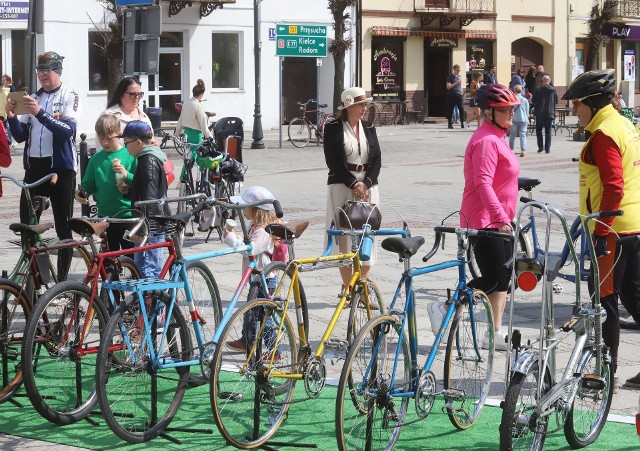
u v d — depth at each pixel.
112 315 6.60
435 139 34.62
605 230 7.50
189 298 7.20
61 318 6.95
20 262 7.55
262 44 40.59
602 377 6.61
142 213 7.54
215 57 40.00
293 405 7.39
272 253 8.20
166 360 6.92
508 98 8.29
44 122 10.23
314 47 31.05
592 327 6.50
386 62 44.22
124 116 10.23
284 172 24.33
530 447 5.98
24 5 34.91
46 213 17.22
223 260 13.02
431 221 16.23
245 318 6.57
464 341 7.00
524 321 9.95
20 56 35.44
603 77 7.66
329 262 7.00
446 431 6.96
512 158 8.38
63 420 6.98
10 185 21.36
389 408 6.41
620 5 52.09
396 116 44.34
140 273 7.92
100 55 36.78
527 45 49.84
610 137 7.51
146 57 13.68
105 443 6.68
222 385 6.47
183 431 6.91
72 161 10.70
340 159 9.80
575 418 6.56
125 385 6.67
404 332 6.50
